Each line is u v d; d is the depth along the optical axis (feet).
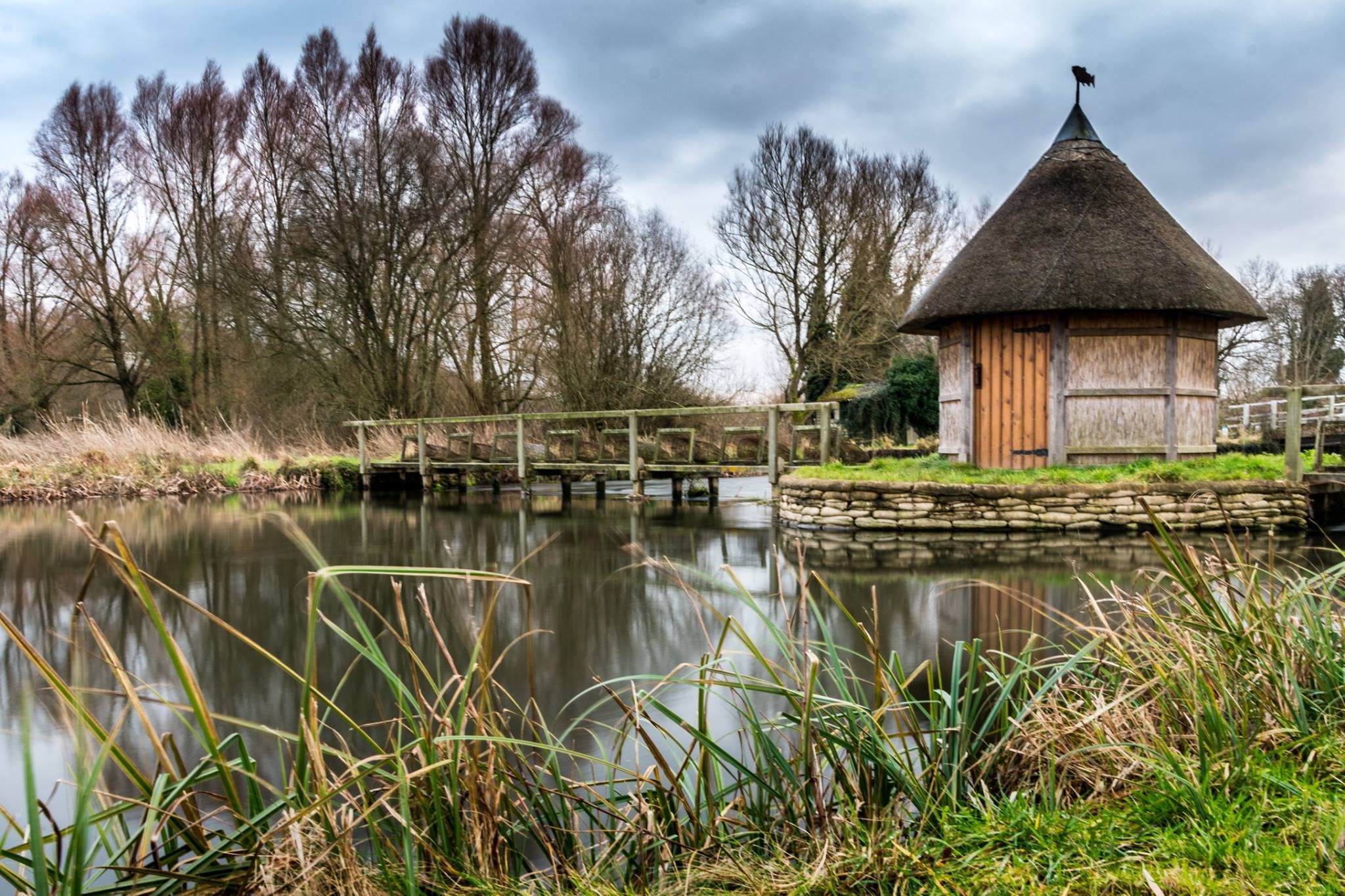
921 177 90.79
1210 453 37.96
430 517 41.86
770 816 7.61
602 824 7.59
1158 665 8.87
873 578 22.95
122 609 20.44
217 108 78.69
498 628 17.95
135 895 5.88
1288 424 31.58
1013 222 37.70
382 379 69.26
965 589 20.97
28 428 79.92
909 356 84.99
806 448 45.75
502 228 72.33
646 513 42.78
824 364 89.51
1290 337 115.85
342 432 74.74
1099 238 35.63
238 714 12.46
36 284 82.33
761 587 22.24
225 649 16.37
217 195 80.02
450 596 21.52
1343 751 7.66
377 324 69.92
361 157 68.08
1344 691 8.78
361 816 6.46
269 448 71.77
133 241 81.41
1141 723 8.35
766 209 85.92
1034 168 39.60
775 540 31.14
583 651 15.88
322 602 20.88
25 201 80.12
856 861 6.44
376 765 7.52
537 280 74.74
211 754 5.96
